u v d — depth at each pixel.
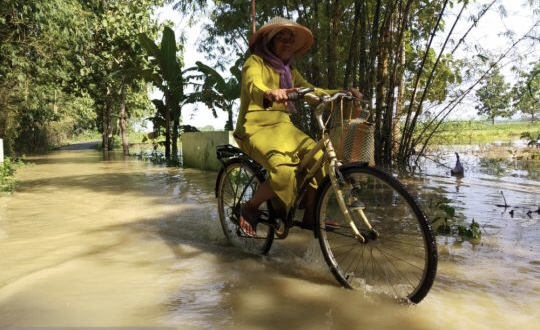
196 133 10.28
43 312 2.41
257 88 2.90
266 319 2.32
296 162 3.06
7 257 3.40
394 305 2.47
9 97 14.04
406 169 8.40
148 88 21.64
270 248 3.59
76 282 2.84
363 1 7.50
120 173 9.58
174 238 3.94
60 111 23.05
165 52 13.06
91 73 16.88
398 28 8.26
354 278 2.86
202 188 6.88
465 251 3.34
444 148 12.80
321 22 7.44
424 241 2.43
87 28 11.18
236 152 3.73
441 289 2.66
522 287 2.67
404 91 9.59
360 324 2.25
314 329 2.21
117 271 3.05
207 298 2.59
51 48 11.17
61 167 11.55
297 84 3.49
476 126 12.92
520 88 9.33
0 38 10.53
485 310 2.38
